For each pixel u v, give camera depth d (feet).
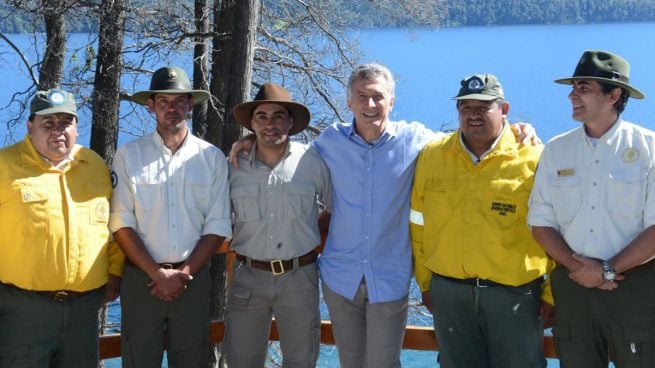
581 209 11.53
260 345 13.41
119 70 37.06
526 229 12.22
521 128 12.57
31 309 11.81
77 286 12.00
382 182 13.08
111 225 12.57
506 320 12.05
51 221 11.78
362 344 13.33
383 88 12.92
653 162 11.21
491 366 12.34
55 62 37.50
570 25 454.81
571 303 11.71
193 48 39.70
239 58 30.60
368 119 12.93
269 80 39.27
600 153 11.50
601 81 11.33
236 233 13.26
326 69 38.96
